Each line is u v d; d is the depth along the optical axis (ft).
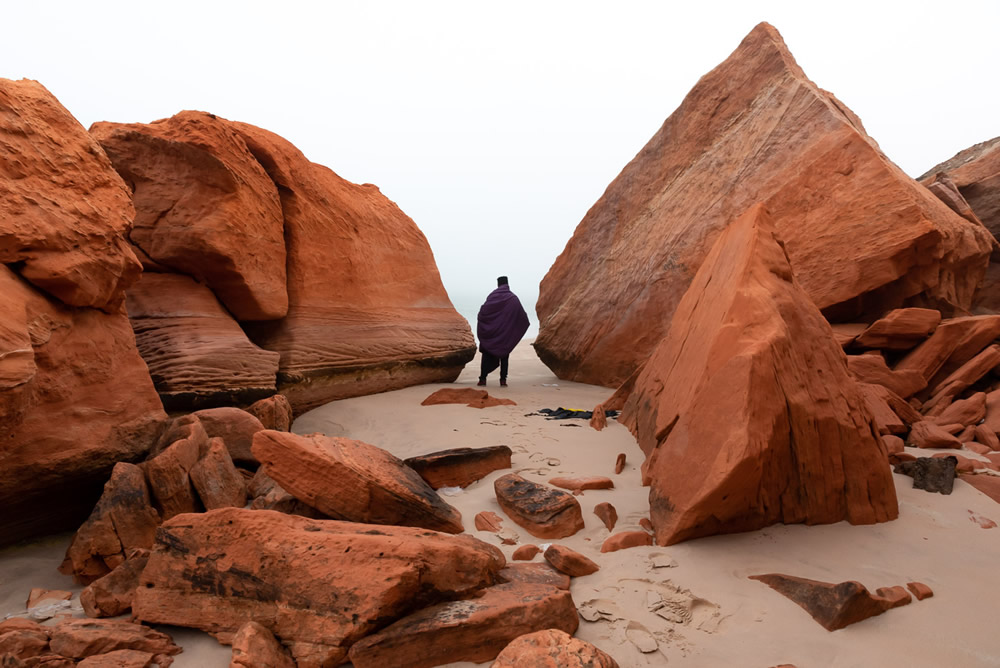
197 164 18.93
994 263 27.14
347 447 12.21
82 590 9.30
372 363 25.55
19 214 10.85
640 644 7.81
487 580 8.74
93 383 12.33
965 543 10.73
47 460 10.98
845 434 11.47
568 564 9.50
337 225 25.55
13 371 9.57
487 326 28.50
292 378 21.93
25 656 7.31
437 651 7.50
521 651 7.01
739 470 9.98
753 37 29.45
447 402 23.43
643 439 16.15
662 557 10.00
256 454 11.21
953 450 15.84
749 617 8.39
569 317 32.37
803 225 23.62
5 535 11.32
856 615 8.25
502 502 12.26
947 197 26.63
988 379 19.60
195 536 8.55
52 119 12.40
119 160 18.92
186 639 8.09
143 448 13.08
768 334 11.28
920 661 7.49
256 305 21.09
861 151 22.91
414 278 30.25
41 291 11.36
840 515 11.41
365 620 7.41
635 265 29.60
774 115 26.86
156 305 18.92
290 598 7.81
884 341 20.85
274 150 22.61
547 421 19.81
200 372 18.22
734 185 26.76
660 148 31.96
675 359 15.70
